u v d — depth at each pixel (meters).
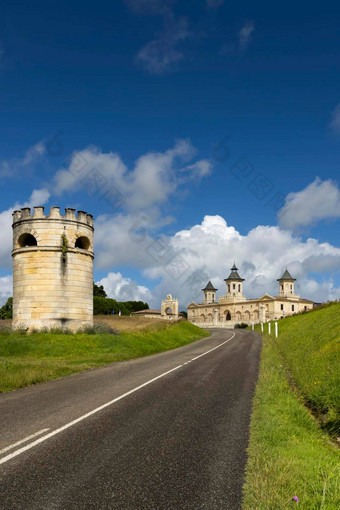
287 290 148.00
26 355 22.73
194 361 20.52
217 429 7.54
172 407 9.48
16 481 5.07
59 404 9.96
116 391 11.75
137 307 151.62
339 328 20.09
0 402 10.43
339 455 6.45
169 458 5.94
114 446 6.50
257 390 11.33
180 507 4.40
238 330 74.75
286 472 5.27
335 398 9.34
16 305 30.95
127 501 4.54
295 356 18.39
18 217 31.86
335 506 4.30
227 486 4.95
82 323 31.45
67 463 5.71
